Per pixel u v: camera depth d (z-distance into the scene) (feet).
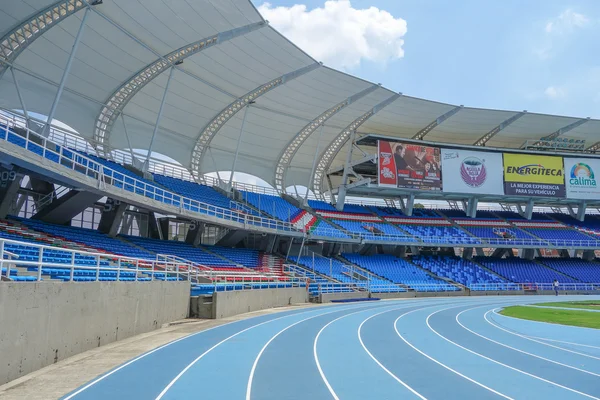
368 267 157.99
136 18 84.84
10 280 32.86
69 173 62.34
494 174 177.06
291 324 67.05
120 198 75.92
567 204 202.80
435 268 169.58
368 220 174.40
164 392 28.27
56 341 35.81
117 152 111.34
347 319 75.66
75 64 93.30
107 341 45.50
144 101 113.80
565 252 200.03
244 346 46.32
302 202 165.48
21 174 63.77
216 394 27.99
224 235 123.24
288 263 135.23
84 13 79.97
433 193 177.88
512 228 187.83
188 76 109.40
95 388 28.89
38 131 90.58
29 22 77.82
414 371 35.83
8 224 61.67
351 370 35.68
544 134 179.52
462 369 36.96
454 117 159.12
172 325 63.87
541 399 28.30
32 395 26.96
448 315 86.17
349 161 166.30
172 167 133.18
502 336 57.82
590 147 193.88
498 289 163.43
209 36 95.04
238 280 96.94
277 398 27.37
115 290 47.21
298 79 119.96
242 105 128.16
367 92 133.80
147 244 91.97
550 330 63.98
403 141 168.04
